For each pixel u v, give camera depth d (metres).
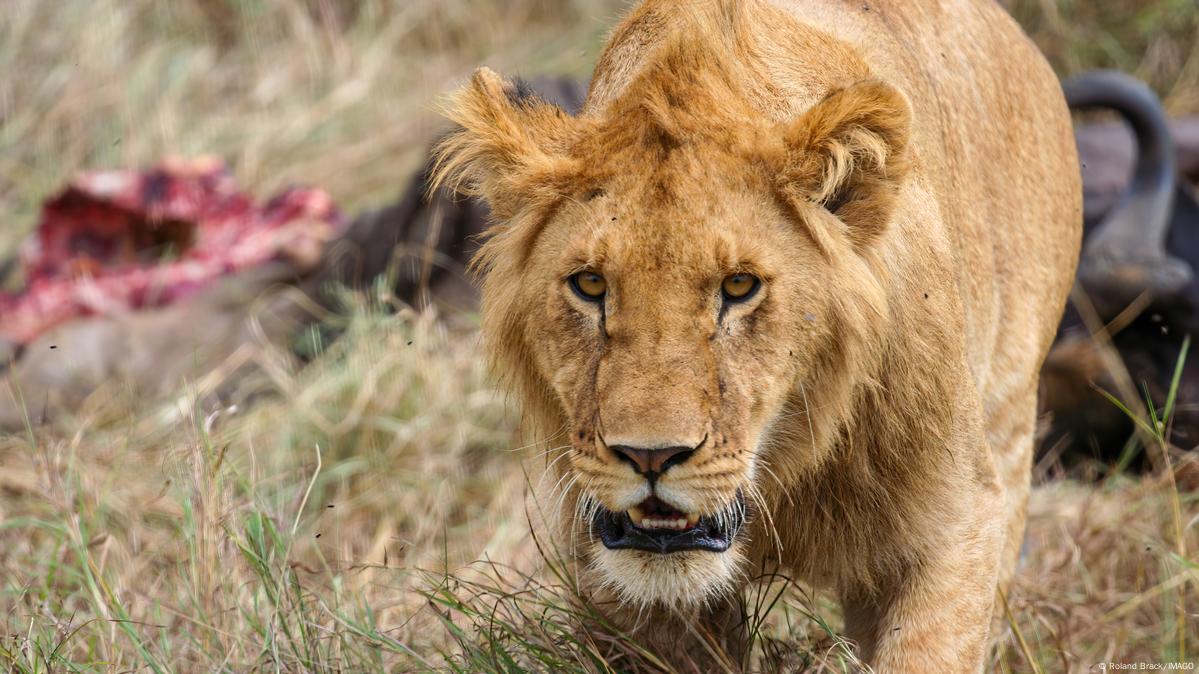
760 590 6.81
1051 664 7.67
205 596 7.54
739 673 6.61
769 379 5.69
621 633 6.46
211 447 8.52
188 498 7.90
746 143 5.68
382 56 17.67
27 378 11.41
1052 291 8.07
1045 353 8.27
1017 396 7.65
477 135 5.98
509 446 10.24
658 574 5.86
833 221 5.76
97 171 14.83
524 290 5.96
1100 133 12.65
